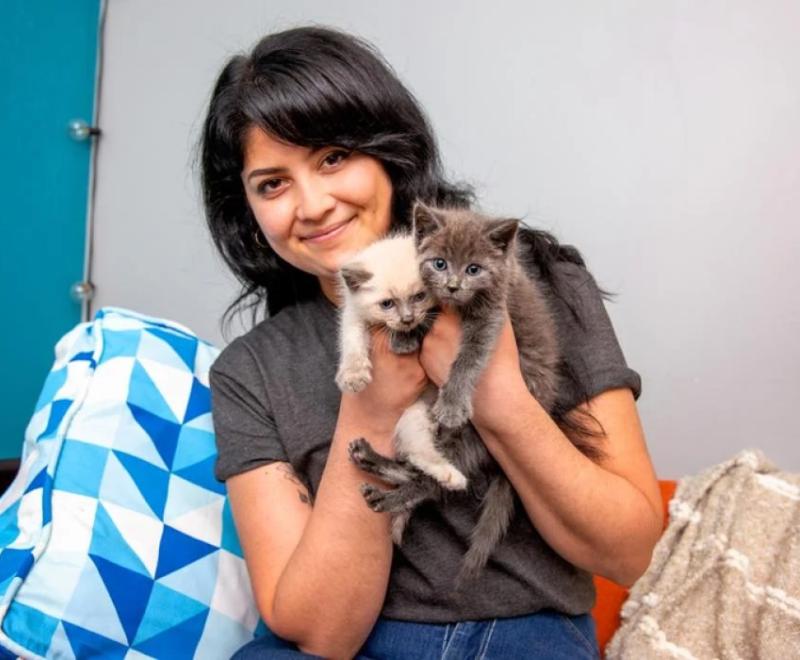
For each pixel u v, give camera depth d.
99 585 1.42
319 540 1.23
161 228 3.10
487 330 1.19
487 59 2.50
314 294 1.60
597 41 2.34
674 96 2.26
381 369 1.23
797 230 2.14
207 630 1.50
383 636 1.31
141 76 3.11
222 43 2.94
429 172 1.48
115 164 3.18
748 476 1.91
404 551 1.30
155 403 1.72
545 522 1.20
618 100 2.33
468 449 1.27
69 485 1.52
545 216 2.44
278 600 1.26
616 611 1.87
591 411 1.30
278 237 1.41
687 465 2.31
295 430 1.39
